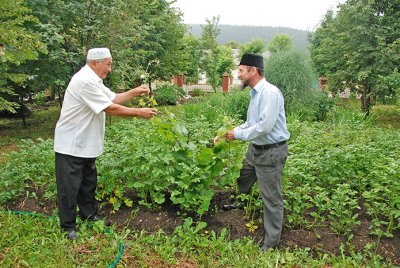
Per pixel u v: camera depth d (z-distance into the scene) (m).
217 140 3.96
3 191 4.77
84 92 3.62
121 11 9.12
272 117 3.49
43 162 5.19
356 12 11.60
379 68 11.32
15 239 3.68
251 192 4.38
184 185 4.02
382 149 6.30
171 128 4.30
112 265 3.35
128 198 4.60
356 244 3.91
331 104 11.77
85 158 3.85
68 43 9.16
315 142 6.53
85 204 4.16
